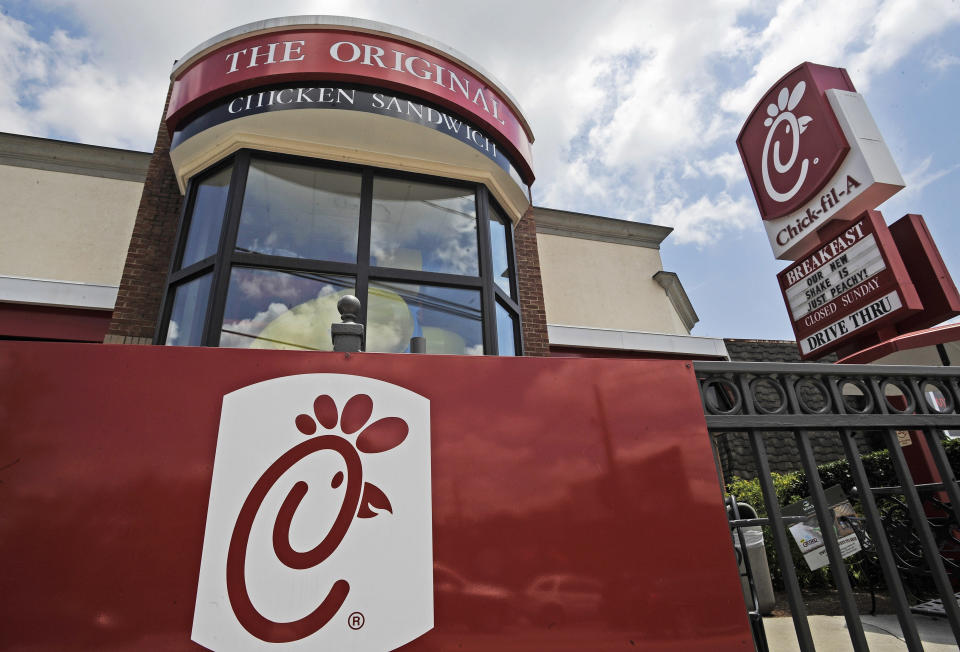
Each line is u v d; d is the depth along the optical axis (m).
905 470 1.76
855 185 4.35
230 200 4.21
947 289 3.90
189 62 4.66
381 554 1.33
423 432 1.47
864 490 1.69
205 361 1.45
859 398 2.22
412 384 1.52
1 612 1.17
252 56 4.37
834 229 4.60
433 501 1.40
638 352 7.78
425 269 4.55
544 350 5.82
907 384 1.89
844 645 3.32
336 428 1.43
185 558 1.26
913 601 4.14
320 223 4.39
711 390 1.84
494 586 1.34
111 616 1.20
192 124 4.46
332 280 4.23
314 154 4.55
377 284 4.34
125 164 7.35
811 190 4.70
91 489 1.28
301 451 1.39
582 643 1.32
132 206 7.17
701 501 1.52
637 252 10.22
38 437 1.30
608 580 1.39
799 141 4.89
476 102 4.91
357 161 4.66
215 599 1.24
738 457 8.16
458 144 4.71
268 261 4.08
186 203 4.62
